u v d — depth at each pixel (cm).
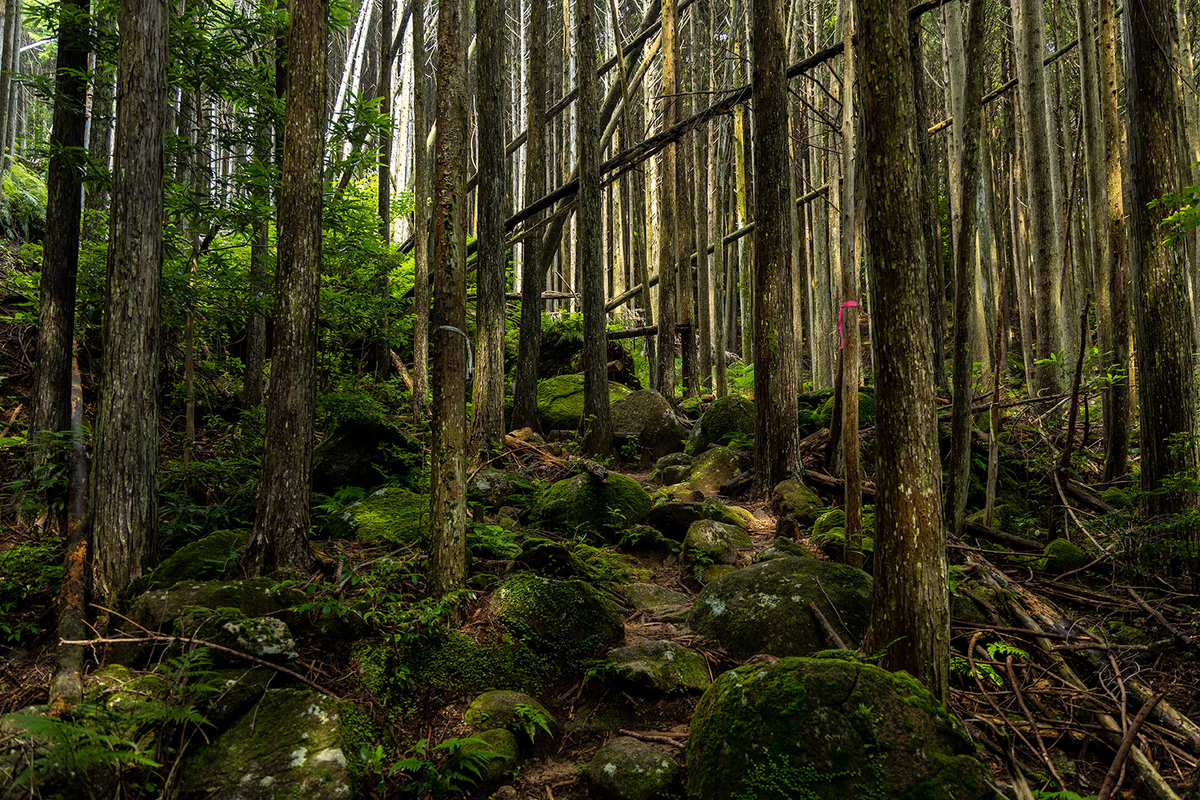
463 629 355
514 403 802
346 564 393
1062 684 338
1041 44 891
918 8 652
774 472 652
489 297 700
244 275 599
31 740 250
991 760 281
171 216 590
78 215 501
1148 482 488
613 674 341
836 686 255
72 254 498
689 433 856
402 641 331
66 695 286
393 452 580
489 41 700
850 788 237
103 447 379
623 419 837
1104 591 453
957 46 819
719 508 584
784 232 652
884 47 280
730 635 378
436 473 368
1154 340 488
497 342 703
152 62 391
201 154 605
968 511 618
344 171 650
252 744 273
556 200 803
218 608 325
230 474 544
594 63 738
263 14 570
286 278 397
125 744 256
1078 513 557
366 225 668
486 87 700
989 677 339
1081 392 628
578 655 363
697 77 1259
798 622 364
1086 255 1222
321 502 537
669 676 339
